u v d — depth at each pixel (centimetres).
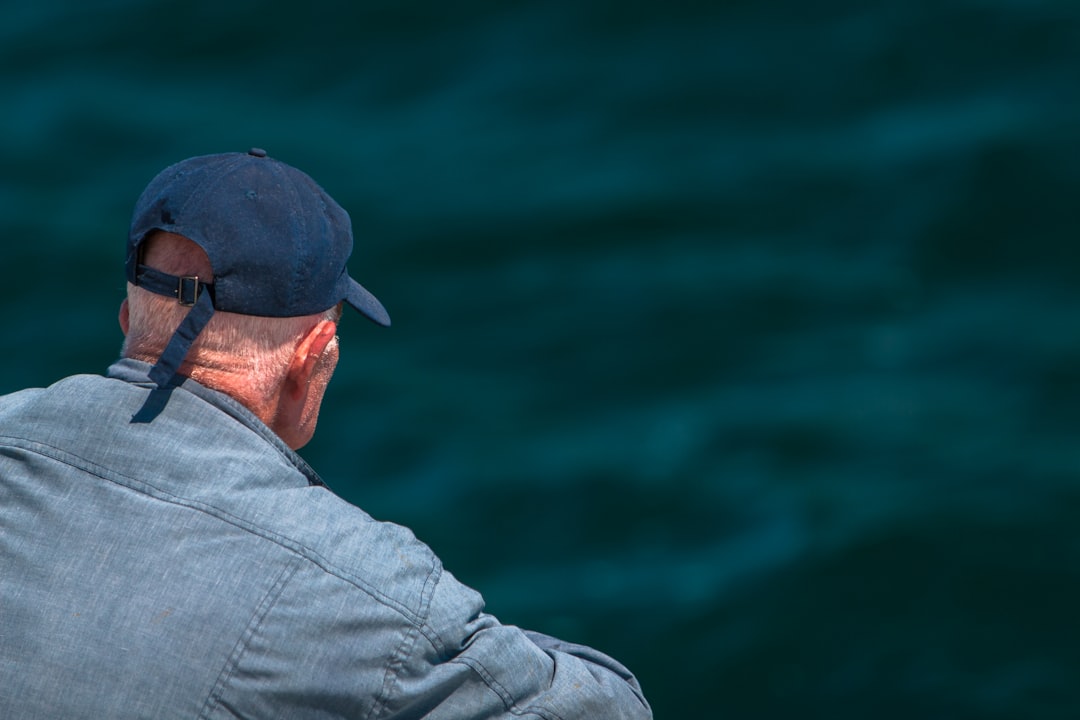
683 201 6322
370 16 7838
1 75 7344
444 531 4559
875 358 5222
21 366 5525
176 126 7012
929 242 5859
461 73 7425
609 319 5616
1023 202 6000
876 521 4291
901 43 7175
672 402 5116
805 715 3706
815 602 4038
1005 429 4716
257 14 7825
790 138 6706
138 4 7869
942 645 3847
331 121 7119
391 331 5616
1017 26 7138
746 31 7450
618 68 7338
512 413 5128
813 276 5769
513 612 4169
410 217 6322
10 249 6106
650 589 4197
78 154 6769
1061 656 3766
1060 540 4147
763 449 4766
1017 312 5416
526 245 6131
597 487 4672
